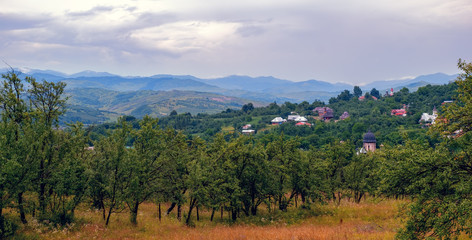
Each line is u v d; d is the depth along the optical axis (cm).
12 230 2516
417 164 1877
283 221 4025
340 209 4216
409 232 1858
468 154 1883
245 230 3225
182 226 3528
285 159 4528
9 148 2520
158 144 3562
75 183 2967
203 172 3572
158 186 3534
